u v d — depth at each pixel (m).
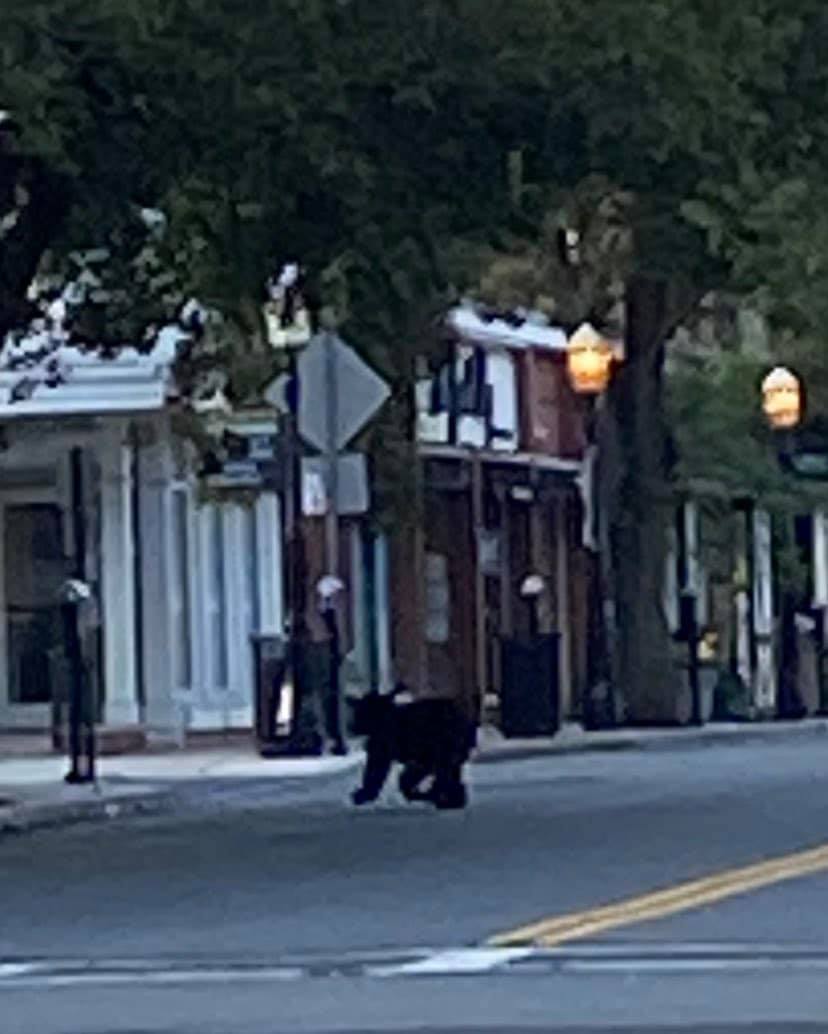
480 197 22.39
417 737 25.94
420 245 22.42
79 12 20.09
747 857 19.98
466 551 45.56
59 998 14.39
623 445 41.78
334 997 14.02
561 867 19.69
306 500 35.06
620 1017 13.14
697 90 21.23
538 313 42.25
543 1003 13.63
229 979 14.86
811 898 17.53
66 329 28.41
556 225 29.02
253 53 20.59
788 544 49.50
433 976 14.66
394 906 17.73
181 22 20.42
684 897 17.64
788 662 45.75
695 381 45.94
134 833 24.75
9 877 20.66
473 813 25.00
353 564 41.50
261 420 35.44
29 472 38.69
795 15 21.95
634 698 41.91
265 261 23.94
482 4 20.67
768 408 42.09
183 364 32.22
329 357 28.95
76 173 22.09
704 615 48.75
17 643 39.03
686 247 23.38
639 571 41.91
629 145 21.89
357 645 41.97
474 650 45.44
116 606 38.12
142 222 24.64
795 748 36.03
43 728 38.88
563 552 48.88
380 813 25.38
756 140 22.41
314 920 17.17
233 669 39.34
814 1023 12.88
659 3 20.91
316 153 21.31
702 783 28.23
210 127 21.41
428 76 20.91
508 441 46.19
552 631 44.44
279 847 22.27
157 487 38.25
